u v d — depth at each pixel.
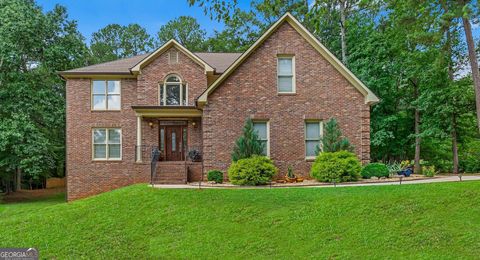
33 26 23.67
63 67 26.34
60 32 26.67
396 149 27.70
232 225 10.25
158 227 10.48
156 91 21.66
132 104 22.05
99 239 9.97
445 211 10.02
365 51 26.31
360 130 17.92
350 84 18.08
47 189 35.56
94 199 14.04
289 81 18.09
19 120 22.36
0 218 13.67
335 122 17.34
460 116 25.81
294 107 17.92
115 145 21.91
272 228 9.86
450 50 24.58
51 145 26.16
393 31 23.97
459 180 14.71
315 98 17.97
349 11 27.69
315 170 16.36
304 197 12.05
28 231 10.80
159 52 21.78
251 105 17.84
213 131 17.70
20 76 23.77
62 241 9.97
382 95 26.25
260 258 8.27
